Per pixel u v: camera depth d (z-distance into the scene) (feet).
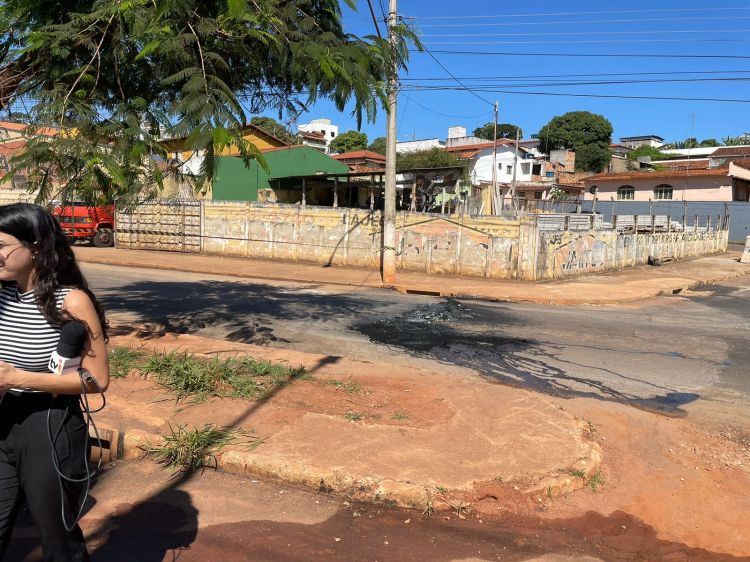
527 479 13.62
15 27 18.80
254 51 18.24
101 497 12.75
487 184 106.52
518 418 17.43
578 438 16.10
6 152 17.43
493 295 47.32
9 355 7.38
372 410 17.70
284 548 11.07
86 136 15.97
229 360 21.68
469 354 27.61
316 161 99.76
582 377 24.26
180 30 15.52
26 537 11.20
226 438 14.96
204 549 10.95
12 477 7.72
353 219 65.10
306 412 17.15
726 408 20.86
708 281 63.10
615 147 264.31
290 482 13.53
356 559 10.83
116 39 16.79
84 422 8.16
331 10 20.04
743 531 12.66
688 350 29.86
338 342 29.32
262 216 71.56
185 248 78.33
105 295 42.27
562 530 12.27
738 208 124.88
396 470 13.62
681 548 11.96
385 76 20.99
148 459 14.56
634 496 13.99
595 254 65.98
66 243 7.70
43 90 17.29
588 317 39.11
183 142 14.01
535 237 55.06
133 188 15.65
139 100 16.14
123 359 21.53
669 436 17.99
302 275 57.98
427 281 54.80
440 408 18.17
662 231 85.66
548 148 228.02
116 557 10.59
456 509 12.55
